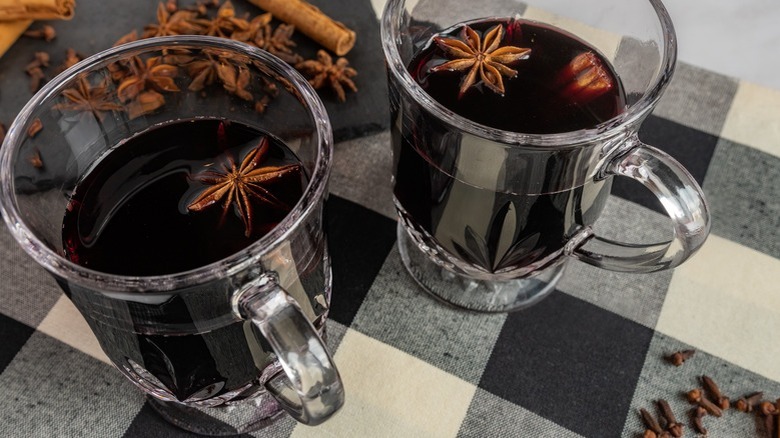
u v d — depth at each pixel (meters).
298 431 0.34
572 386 0.35
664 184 0.30
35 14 0.43
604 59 0.34
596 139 0.29
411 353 0.36
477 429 0.35
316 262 0.30
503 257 0.34
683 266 0.38
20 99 0.42
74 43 0.44
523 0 0.34
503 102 0.32
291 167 0.31
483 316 0.37
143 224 0.30
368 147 0.40
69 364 0.35
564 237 0.33
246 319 0.28
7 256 0.37
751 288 0.38
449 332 0.36
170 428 0.34
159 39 0.30
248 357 0.30
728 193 0.40
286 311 0.26
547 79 0.33
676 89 0.42
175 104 0.32
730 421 0.35
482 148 0.29
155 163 0.31
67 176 0.30
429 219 0.34
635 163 0.31
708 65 0.48
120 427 0.34
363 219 0.39
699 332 0.37
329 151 0.28
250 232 0.29
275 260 0.27
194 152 0.31
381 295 0.37
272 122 0.31
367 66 0.43
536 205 0.31
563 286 0.38
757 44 0.49
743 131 0.41
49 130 0.29
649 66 0.32
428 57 0.34
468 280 0.37
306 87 0.29
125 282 0.26
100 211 0.30
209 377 0.30
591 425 0.35
